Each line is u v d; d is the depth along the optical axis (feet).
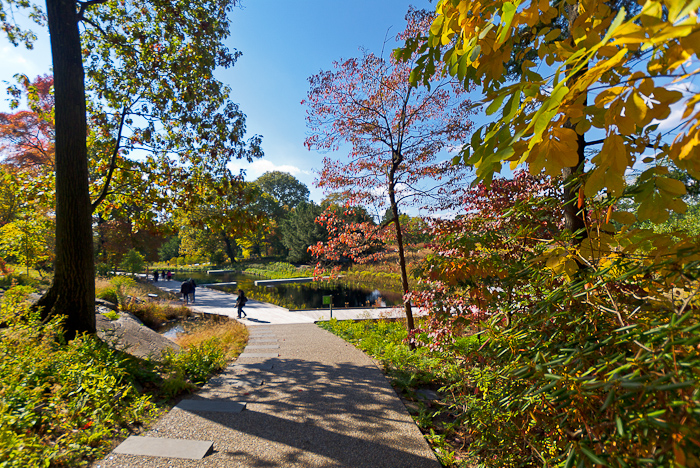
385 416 14.23
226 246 175.94
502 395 5.39
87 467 9.76
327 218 26.40
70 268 19.48
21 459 8.02
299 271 124.88
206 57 28.22
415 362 20.53
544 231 9.74
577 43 3.26
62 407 11.07
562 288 3.92
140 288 61.26
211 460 10.72
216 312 48.14
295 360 23.34
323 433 12.75
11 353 13.03
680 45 1.92
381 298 63.87
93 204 24.30
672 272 3.12
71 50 20.42
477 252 9.29
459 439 12.37
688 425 2.22
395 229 25.21
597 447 3.11
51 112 27.12
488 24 3.62
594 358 3.45
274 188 207.41
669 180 3.30
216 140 30.66
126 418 12.46
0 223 46.14
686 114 2.16
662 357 2.50
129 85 27.76
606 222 4.12
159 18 28.02
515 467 5.87
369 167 25.27
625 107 2.50
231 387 17.49
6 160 57.16
